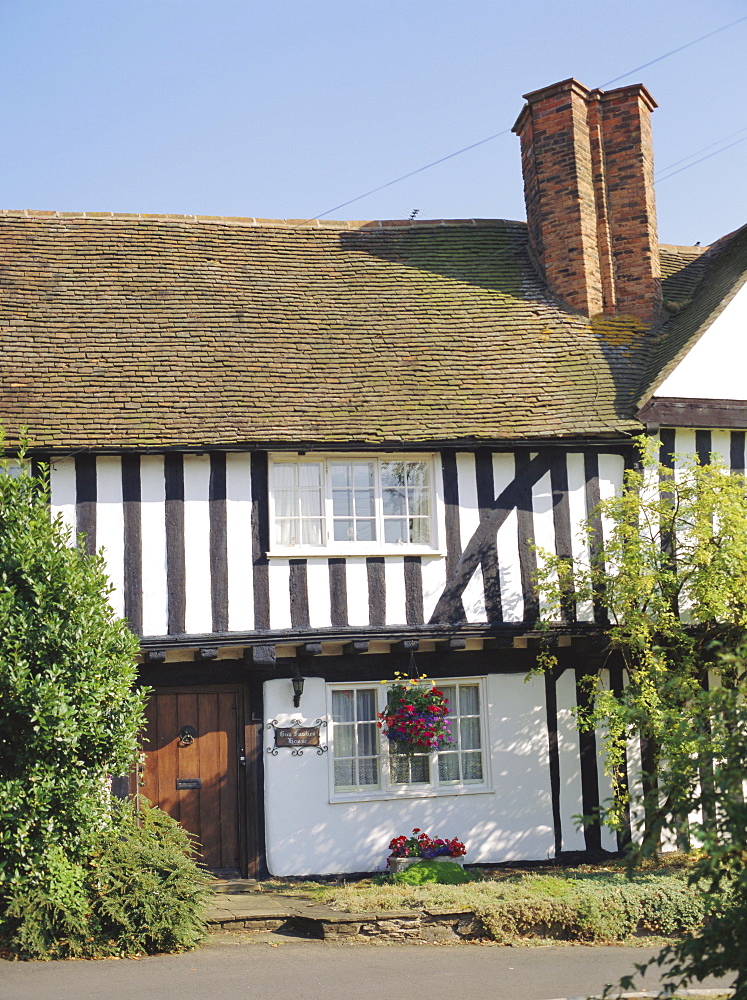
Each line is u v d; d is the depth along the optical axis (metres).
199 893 8.97
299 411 11.62
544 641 11.72
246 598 11.12
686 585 11.56
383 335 13.12
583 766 12.14
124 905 8.38
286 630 11.12
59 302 12.79
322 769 11.68
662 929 9.27
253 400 11.69
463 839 11.81
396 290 14.07
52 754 8.32
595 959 8.38
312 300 13.64
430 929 9.00
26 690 8.17
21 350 11.91
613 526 11.88
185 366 12.06
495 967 8.07
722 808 5.64
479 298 14.07
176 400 11.52
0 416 10.94
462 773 12.05
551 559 11.45
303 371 12.29
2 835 7.98
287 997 7.16
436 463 11.79
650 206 14.38
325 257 14.59
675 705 10.30
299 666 11.72
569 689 12.27
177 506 11.10
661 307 14.20
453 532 11.70
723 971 5.50
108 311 12.77
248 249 14.45
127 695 8.84
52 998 6.93
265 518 11.30
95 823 8.48
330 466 11.67
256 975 7.71
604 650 11.77
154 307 12.95
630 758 12.14
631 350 13.33
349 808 11.66
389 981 7.61
